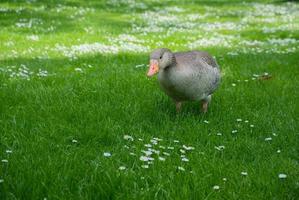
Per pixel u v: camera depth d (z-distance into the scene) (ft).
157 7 40.68
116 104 13.44
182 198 8.86
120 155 10.36
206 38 26.08
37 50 21.34
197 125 12.04
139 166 9.95
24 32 25.93
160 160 10.05
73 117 12.50
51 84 15.24
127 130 11.73
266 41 25.62
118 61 19.11
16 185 8.96
